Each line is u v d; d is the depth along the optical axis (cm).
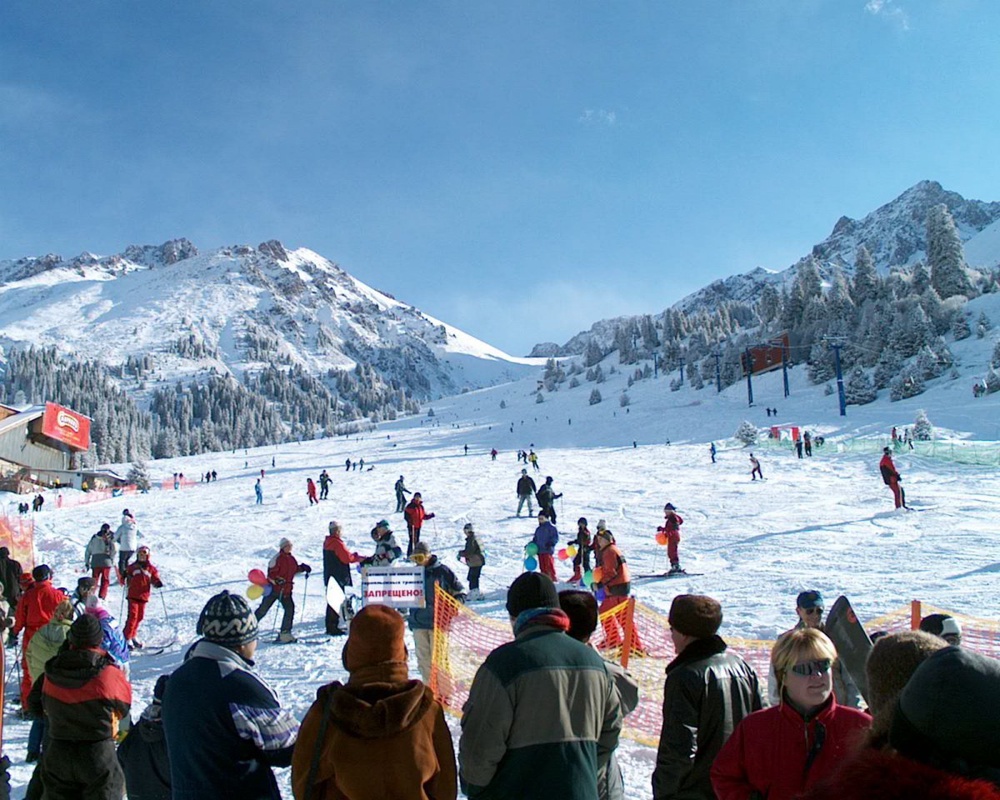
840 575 1437
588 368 19375
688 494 3172
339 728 312
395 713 309
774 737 327
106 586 1560
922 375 8100
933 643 271
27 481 6106
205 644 374
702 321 17075
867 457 4128
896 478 2342
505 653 349
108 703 483
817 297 12506
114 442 14662
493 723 335
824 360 9700
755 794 330
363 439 11312
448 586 888
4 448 6494
